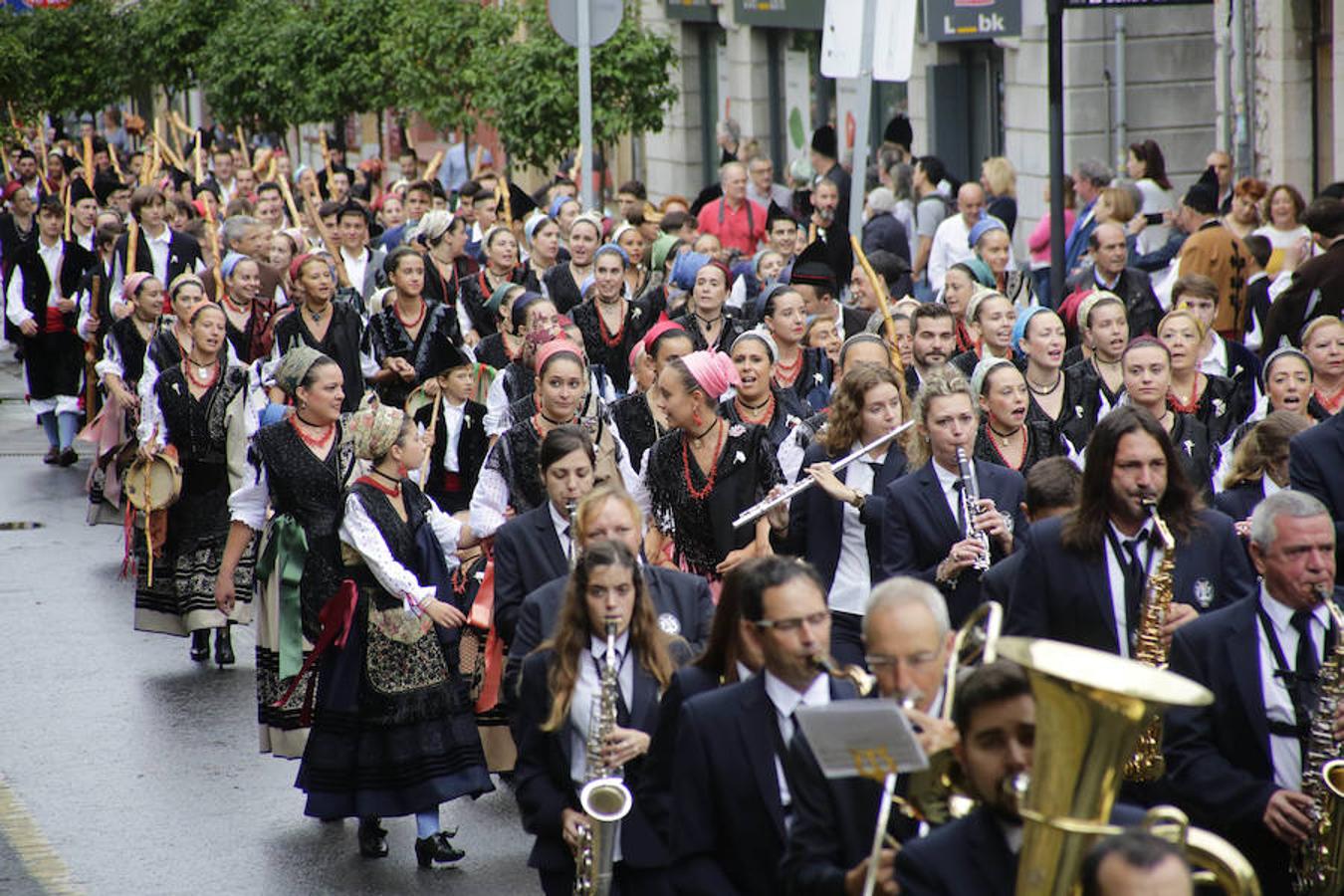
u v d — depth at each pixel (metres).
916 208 64.44
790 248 53.75
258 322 46.25
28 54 120.88
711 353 29.27
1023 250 78.38
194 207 74.44
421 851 28.69
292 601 29.91
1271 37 64.19
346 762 28.34
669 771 20.34
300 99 100.75
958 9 74.69
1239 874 15.50
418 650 28.30
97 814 31.16
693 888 18.77
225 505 39.66
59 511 54.38
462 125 93.19
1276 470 27.86
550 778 21.89
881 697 17.28
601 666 21.66
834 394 29.75
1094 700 14.40
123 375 47.53
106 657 40.38
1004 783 15.48
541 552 26.27
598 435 30.41
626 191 67.06
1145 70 75.12
